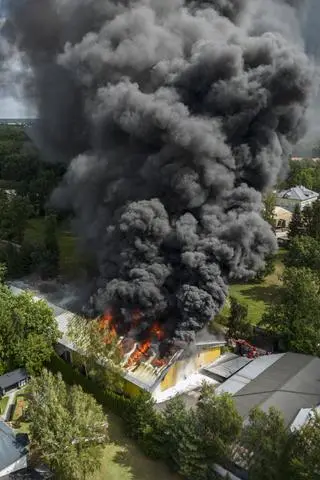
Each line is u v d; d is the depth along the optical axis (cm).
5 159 9188
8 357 3102
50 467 2238
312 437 2011
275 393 2623
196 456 2194
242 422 2230
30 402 2408
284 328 3312
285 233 6750
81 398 2370
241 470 2169
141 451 2502
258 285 4916
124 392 2828
